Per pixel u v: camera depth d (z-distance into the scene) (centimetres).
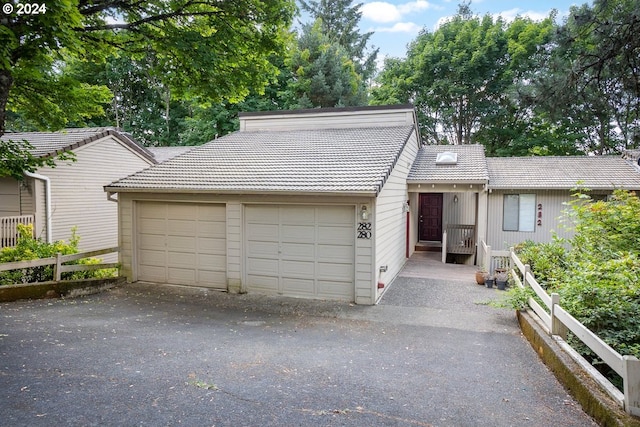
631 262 577
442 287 1006
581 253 742
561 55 852
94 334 623
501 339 636
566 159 1549
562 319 525
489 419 380
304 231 893
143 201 1019
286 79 2675
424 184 1327
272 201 898
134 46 839
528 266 769
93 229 1413
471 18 2659
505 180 1398
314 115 1380
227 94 893
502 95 2381
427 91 2547
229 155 1152
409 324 718
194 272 988
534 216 1382
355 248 849
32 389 421
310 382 460
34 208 1205
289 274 909
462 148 1628
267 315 771
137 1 753
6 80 612
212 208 966
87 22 766
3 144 872
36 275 891
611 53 723
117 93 3020
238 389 434
